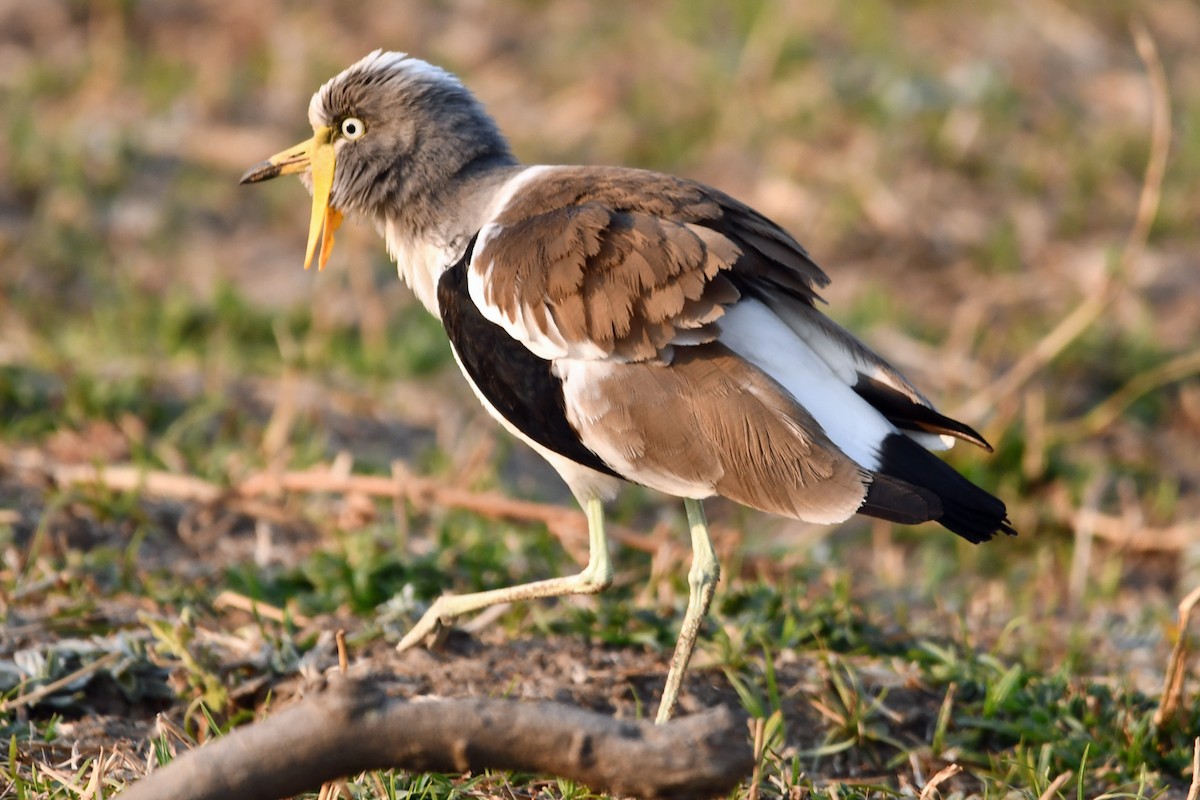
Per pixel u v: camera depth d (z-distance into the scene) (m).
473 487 11.81
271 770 5.35
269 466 11.58
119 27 20.02
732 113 18.84
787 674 8.60
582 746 5.33
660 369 7.48
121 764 7.36
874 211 17.38
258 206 17.25
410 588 9.12
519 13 21.22
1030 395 13.73
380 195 8.66
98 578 9.62
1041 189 18.12
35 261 15.65
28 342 13.43
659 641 8.83
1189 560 12.05
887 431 7.55
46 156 17.19
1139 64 21.08
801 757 7.97
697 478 7.41
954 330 15.49
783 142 18.39
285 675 8.32
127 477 11.16
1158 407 14.63
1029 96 19.86
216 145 17.98
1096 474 13.20
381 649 8.59
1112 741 8.27
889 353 14.77
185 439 12.34
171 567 10.12
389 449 12.95
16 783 6.90
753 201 17.50
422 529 11.06
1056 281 16.50
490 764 5.41
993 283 16.44
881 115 18.80
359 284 15.45
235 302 14.74
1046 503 12.96
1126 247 17.08
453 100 8.62
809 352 7.64
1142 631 10.86
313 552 10.28
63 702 7.97
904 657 9.09
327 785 6.61
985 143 18.69
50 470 11.13
